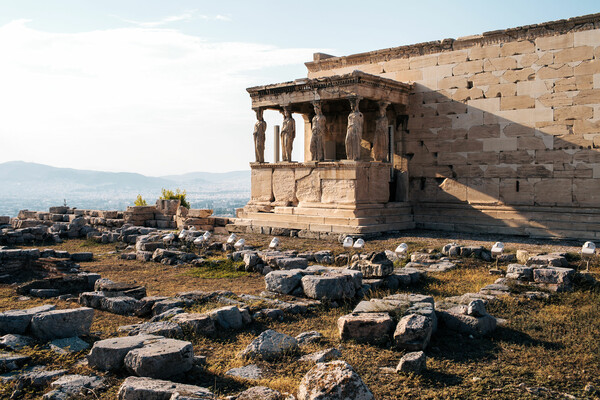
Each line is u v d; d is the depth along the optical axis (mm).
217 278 15922
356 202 23438
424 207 26266
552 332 9797
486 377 7738
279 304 11633
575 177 21859
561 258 14961
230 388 7301
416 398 7043
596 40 21281
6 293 14156
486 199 24266
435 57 25812
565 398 7031
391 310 9828
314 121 25125
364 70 28453
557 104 22281
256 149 27828
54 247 24781
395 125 27094
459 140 25094
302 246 21094
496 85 23906
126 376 7633
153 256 19688
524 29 22984
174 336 9453
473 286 13594
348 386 6203
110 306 11883
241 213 27781
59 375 7672
